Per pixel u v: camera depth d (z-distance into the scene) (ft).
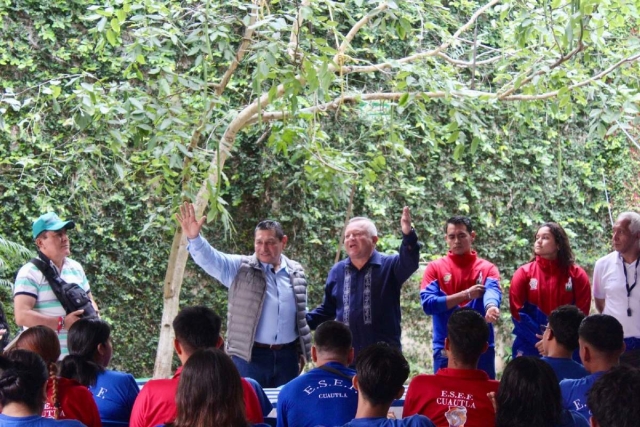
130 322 22.80
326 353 11.15
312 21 15.99
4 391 8.22
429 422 8.89
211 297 23.81
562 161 27.84
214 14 16.55
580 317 11.86
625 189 28.78
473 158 26.48
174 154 16.07
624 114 18.80
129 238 22.66
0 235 20.88
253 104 18.02
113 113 16.78
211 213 15.78
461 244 17.26
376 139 25.13
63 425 8.29
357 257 16.03
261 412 10.39
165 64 21.94
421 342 25.57
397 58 25.31
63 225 15.57
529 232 27.58
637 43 19.07
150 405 9.86
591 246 28.55
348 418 10.59
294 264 16.57
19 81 21.36
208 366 8.24
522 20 17.49
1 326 15.65
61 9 21.83
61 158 21.16
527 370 8.80
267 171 24.02
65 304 15.29
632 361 12.83
